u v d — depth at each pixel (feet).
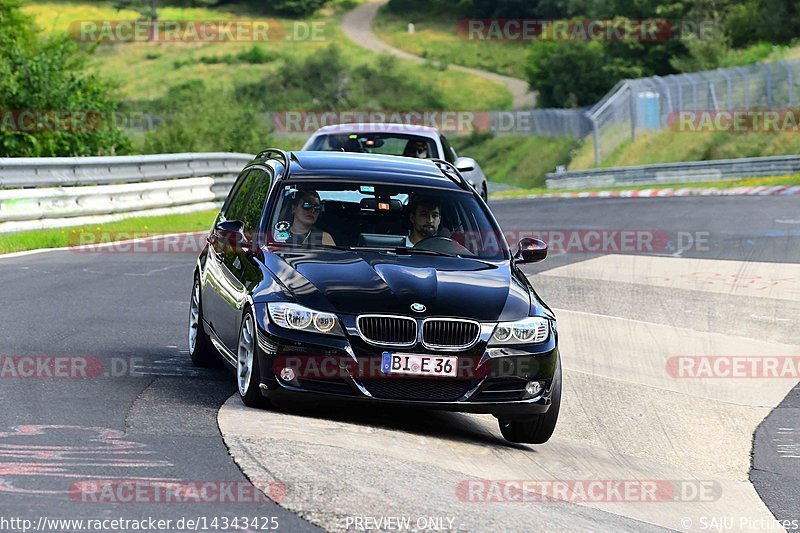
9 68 285.02
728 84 558.97
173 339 103.65
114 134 306.35
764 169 422.41
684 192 340.18
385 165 91.61
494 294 76.54
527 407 74.84
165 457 60.64
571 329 127.24
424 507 55.57
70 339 99.30
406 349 71.67
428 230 84.74
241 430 67.00
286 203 83.92
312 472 58.95
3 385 78.07
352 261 78.23
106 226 207.31
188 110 402.11
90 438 64.13
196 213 253.65
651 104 589.32
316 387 71.77
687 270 169.48
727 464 83.35
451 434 78.69
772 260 178.70
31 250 171.42
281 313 72.38
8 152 283.79
